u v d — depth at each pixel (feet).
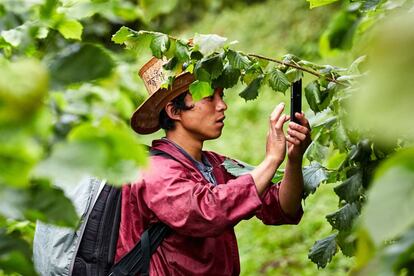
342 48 6.10
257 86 13.06
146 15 9.56
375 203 3.95
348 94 11.07
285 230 34.76
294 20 63.72
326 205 35.68
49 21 7.81
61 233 13.70
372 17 7.35
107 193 13.92
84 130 4.86
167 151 14.33
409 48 3.71
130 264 13.82
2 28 8.38
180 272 13.80
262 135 49.49
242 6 73.26
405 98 3.68
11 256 5.84
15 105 4.55
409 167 3.94
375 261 4.54
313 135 13.39
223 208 12.83
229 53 12.72
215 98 14.40
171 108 14.48
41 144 4.89
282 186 13.99
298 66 12.85
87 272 13.71
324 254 12.75
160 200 13.33
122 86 7.11
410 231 4.50
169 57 13.04
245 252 34.01
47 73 5.02
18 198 5.31
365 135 11.27
